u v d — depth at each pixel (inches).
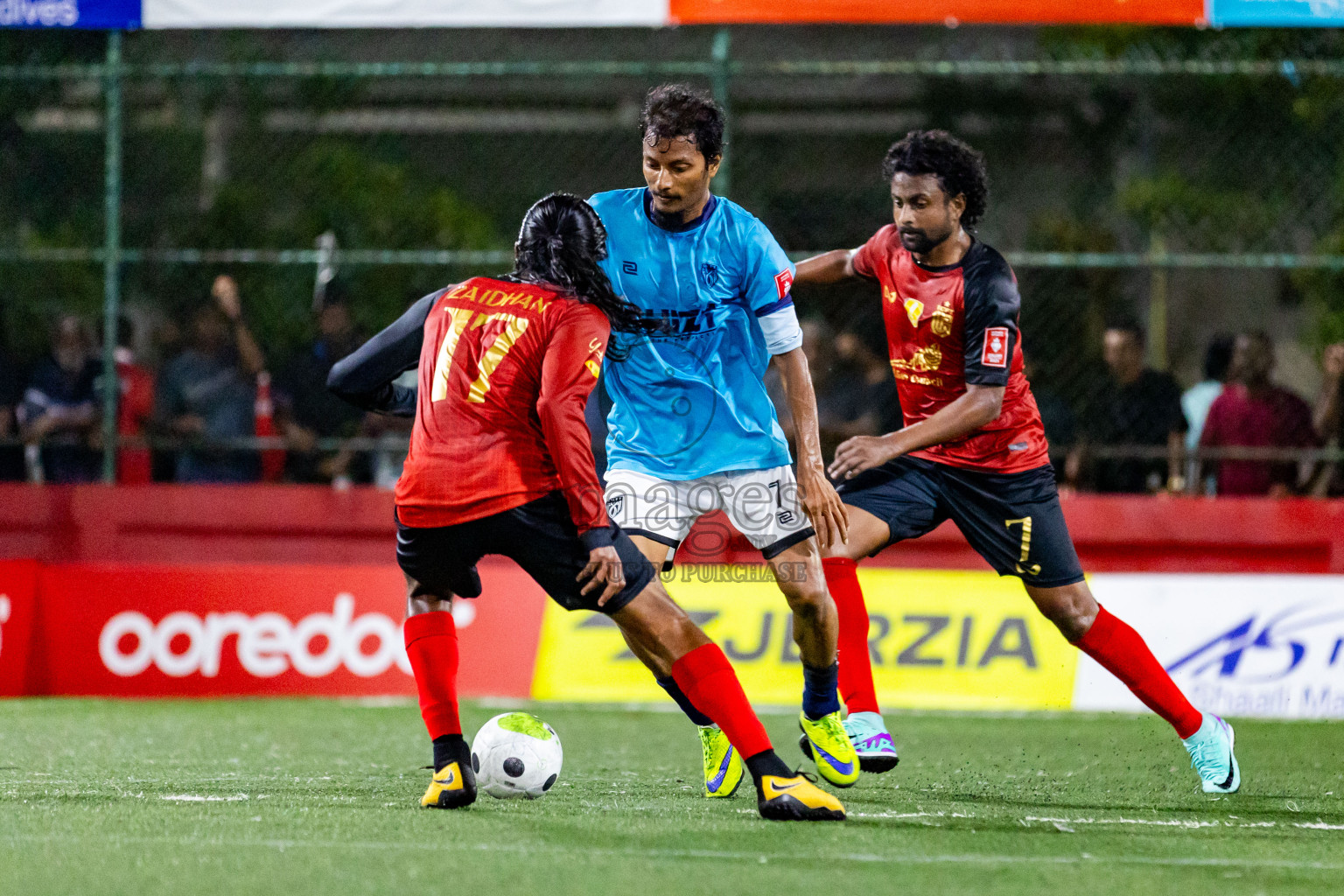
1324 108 1405.0
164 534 1133.7
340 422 1155.9
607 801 583.8
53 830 499.8
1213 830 539.5
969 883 430.9
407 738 835.4
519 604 1061.1
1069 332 1216.8
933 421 613.0
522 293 506.6
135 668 1051.9
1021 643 1028.5
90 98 1497.3
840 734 607.5
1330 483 1127.6
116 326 1133.1
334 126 1620.3
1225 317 1604.3
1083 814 572.7
